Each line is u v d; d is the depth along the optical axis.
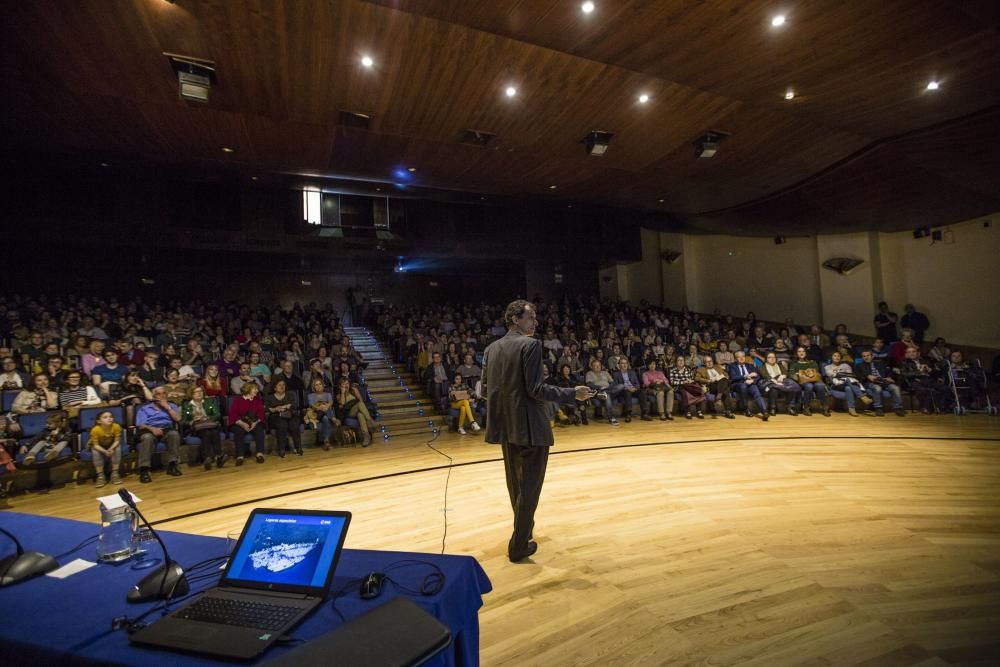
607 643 2.01
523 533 2.74
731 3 4.20
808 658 1.88
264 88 5.49
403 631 1.03
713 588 2.45
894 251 10.45
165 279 11.56
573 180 9.02
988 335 9.05
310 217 11.47
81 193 9.53
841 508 3.59
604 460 5.30
